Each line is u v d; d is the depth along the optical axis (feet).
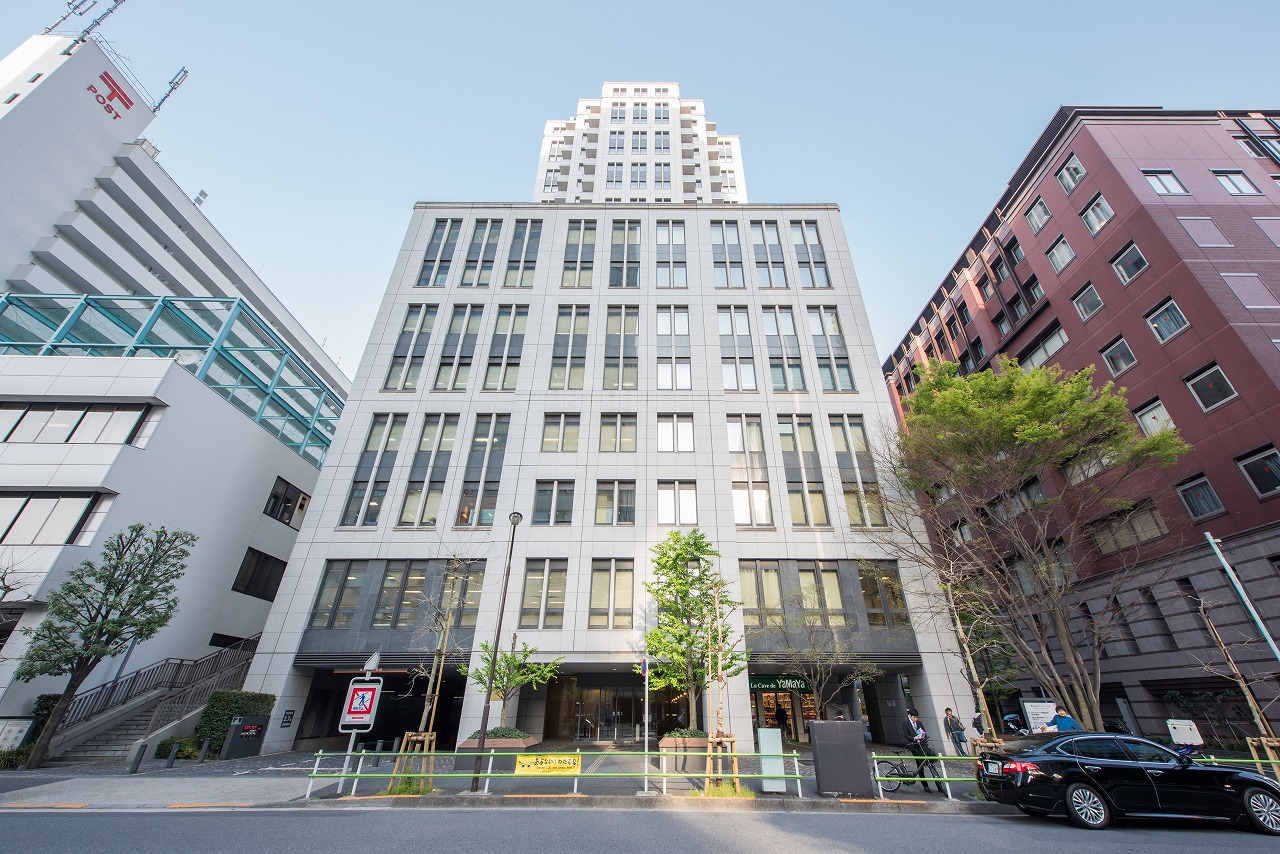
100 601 56.34
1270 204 81.10
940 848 26.43
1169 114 94.68
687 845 26.66
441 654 52.06
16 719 56.65
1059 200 97.40
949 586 59.98
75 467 68.08
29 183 114.21
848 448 85.05
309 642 71.36
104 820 31.09
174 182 144.36
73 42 126.52
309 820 31.50
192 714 63.93
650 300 98.73
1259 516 63.31
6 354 79.51
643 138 192.75
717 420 86.89
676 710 79.15
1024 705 57.77
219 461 86.43
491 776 38.91
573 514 79.77
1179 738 51.11
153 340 88.94
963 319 128.98
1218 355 70.23
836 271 100.78
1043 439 61.98
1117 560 78.84
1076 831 30.58
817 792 39.11
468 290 98.94
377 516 80.18
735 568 75.05
